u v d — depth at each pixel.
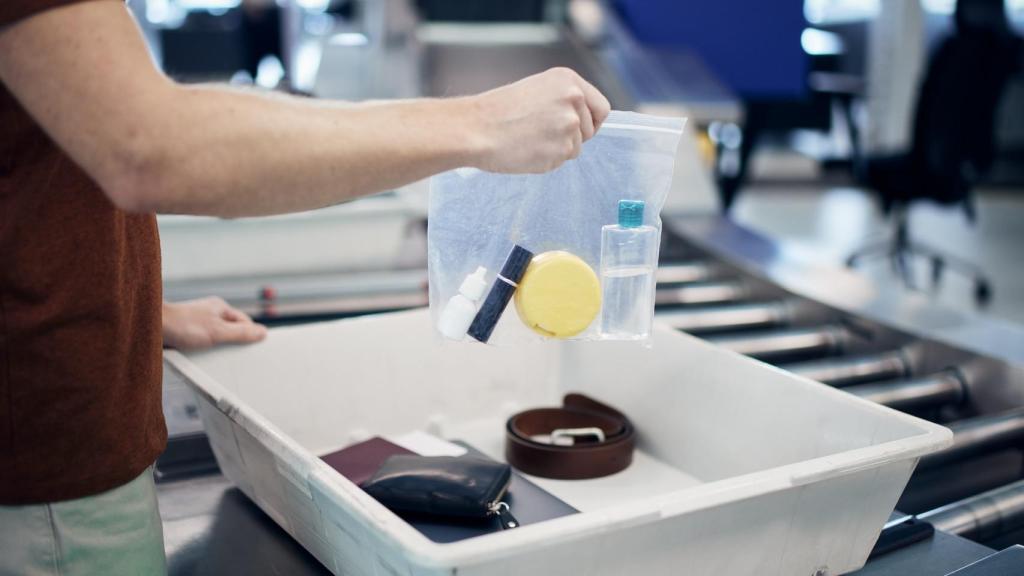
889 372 1.54
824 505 0.80
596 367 1.25
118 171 0.56
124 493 0.73
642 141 0.82
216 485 1.11
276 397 1.14
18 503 0.68
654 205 0.83
